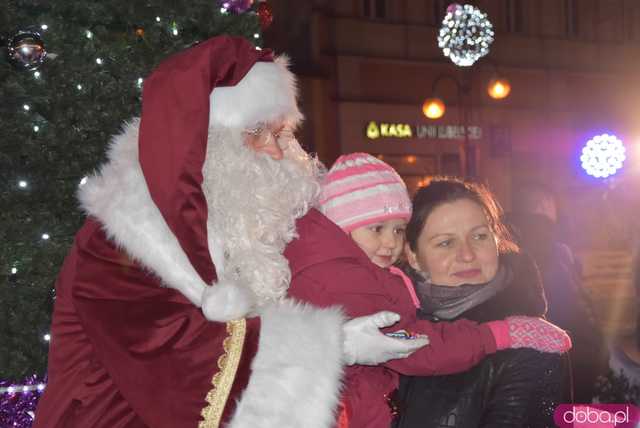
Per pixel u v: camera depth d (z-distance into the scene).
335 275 1.68
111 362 1.57
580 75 20.55
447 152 18.41
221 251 1.60
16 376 3.02
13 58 2.85
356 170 2.21
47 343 3.08
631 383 2.66
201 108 1.58
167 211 1.56
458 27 11.30
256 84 1.70
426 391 1.88
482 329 1.81
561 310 2.95
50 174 3.07
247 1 3.48
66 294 1.73
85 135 3.11
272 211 1.63
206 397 1.52
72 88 3.05
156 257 1.57
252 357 1.55
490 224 2.13
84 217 3.16
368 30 17.62
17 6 3.08
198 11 3.32
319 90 16.81
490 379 1.82
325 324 1.59
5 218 3.05
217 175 1.63
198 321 1.57
